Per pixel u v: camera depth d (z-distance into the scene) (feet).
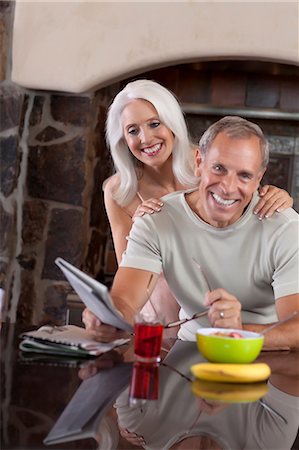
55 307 12.95
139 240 7.63
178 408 4.74
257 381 5.53
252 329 6.78
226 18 12.17
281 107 13.88
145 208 7.77
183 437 4.19
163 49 12.35
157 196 9.76
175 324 6.48
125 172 9.70
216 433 4.30
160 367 5.85
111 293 7.36
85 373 5.50
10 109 12.75
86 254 13.28
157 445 4.04
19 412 4.44
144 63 12.44
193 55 12.30
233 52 12.21
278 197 7.56
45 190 12.91
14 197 12.88
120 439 4.09
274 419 4.62
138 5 12.35
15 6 12.67
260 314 7.70
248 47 12.16
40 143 12.91
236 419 4.58
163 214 7.68
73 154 12.82
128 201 9.80
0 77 12.73
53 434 4.09
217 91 13.92
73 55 12.58
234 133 7.04
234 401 4.97
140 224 7.70
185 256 7.59
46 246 12.94
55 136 12.87
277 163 13.85
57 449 3.85
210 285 7.58
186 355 6.37
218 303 6.39
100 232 13.82
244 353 5.70
